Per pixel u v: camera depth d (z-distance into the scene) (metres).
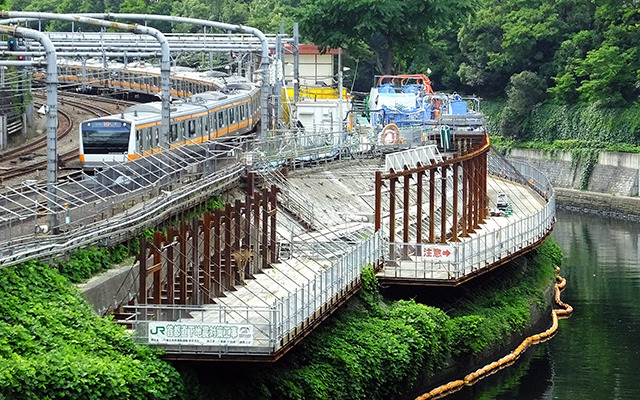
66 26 180.75
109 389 44.25
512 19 186.88
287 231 73.75
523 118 184.00
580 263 112.12
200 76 127.62
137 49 98.94
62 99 129.38
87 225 58.72
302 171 90.69
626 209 153.25
